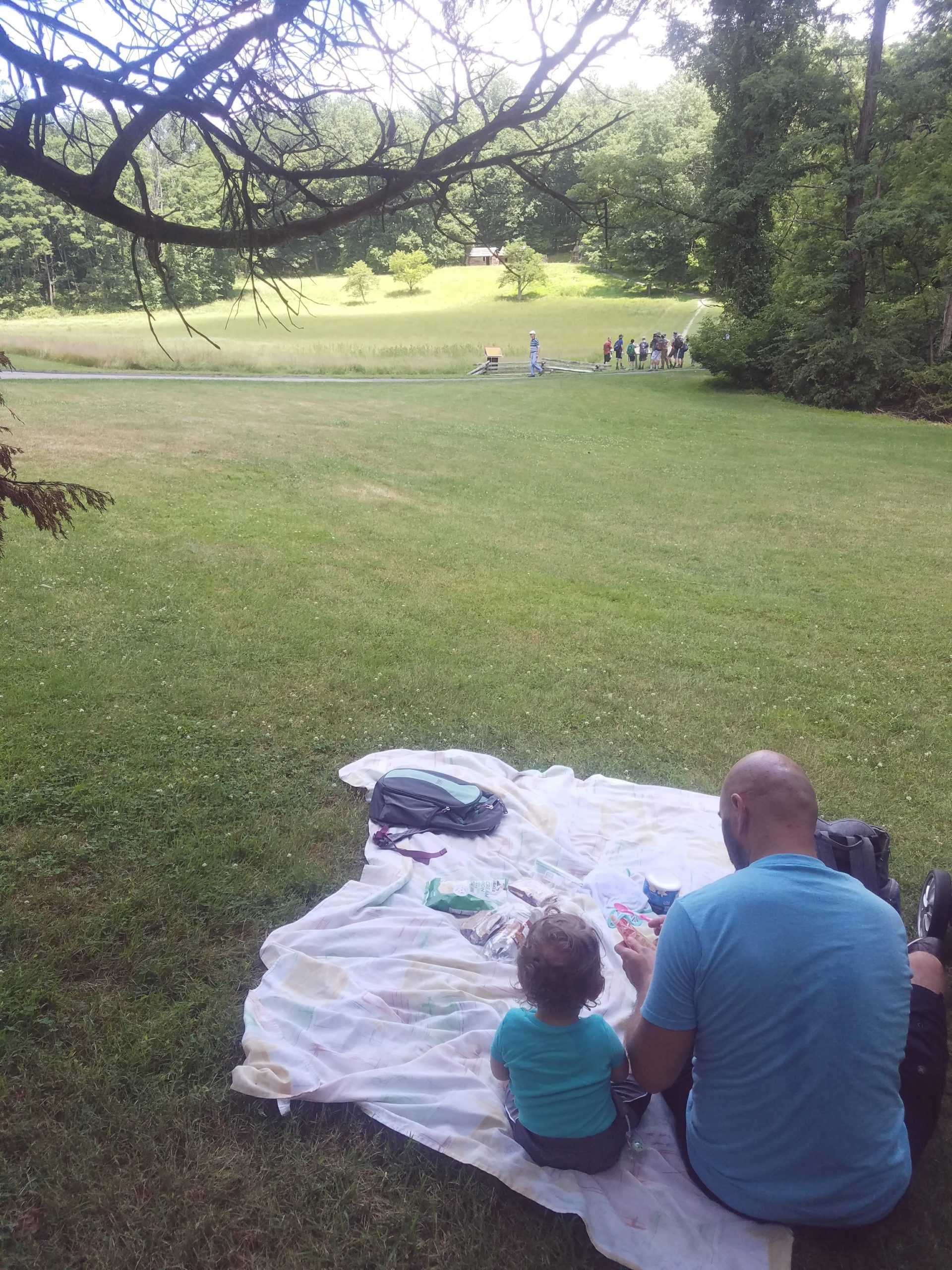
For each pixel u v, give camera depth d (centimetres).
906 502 1523
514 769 521
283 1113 283
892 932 227
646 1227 246
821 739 612
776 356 3069
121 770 505
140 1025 318
